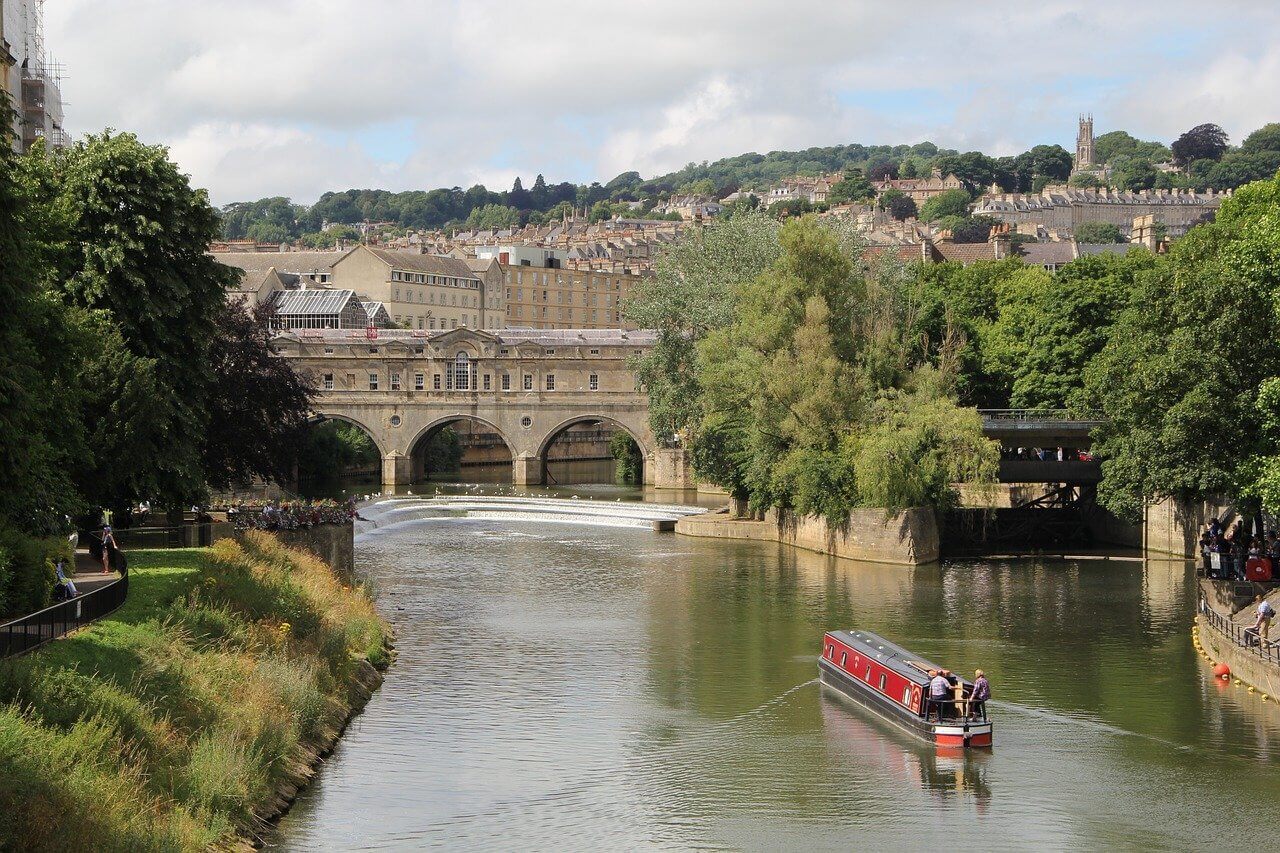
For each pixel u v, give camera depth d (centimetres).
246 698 4578
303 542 7856
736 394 10938
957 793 4647
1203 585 7269
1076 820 4409
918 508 9844
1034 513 11331
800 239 10506
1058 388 11950
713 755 5050
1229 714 5534
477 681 6097
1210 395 6831
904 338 11081
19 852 3009
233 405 9238
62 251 6091
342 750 4988
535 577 9269
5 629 4106
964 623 7462
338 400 16762
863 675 5762
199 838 3572
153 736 3869
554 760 4959
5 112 4509
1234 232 8469
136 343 7212
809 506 10250
